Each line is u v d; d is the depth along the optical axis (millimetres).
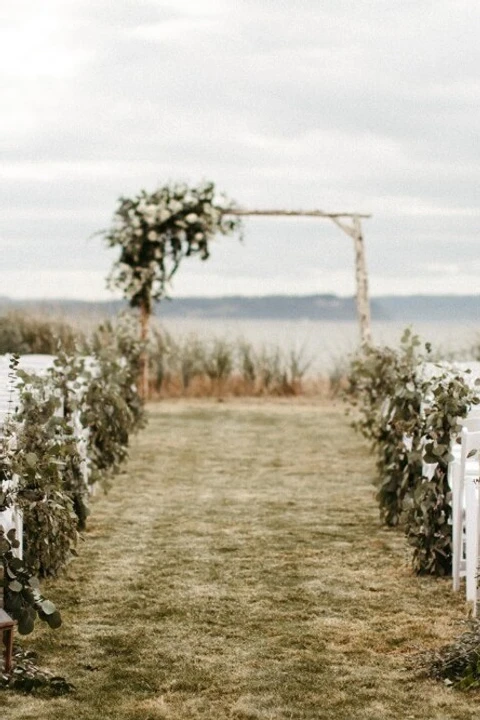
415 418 7613
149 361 18828
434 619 6246
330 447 13156
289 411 16859
